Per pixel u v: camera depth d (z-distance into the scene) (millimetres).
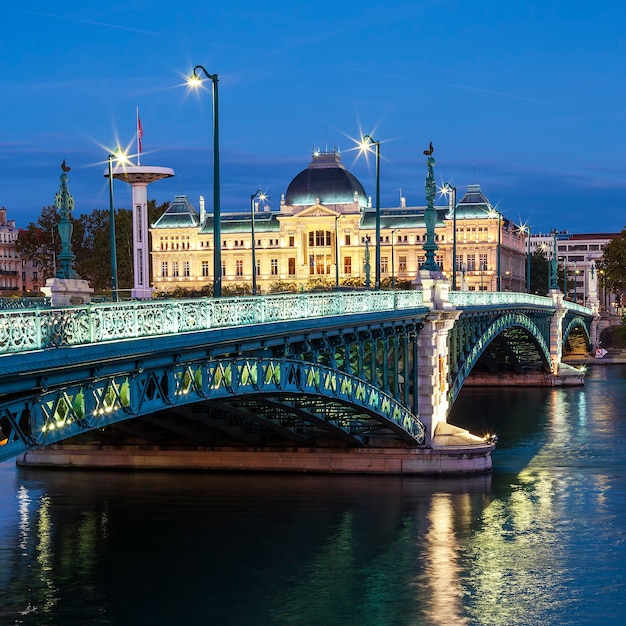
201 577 39781
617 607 37094
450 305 60594
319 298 42625
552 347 127562
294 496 52688
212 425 53781
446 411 62531
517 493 54375
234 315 34469
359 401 49469
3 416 23031
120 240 178625
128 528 46312
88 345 24969
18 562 41500
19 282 192000
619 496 53875
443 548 43969
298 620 35469
